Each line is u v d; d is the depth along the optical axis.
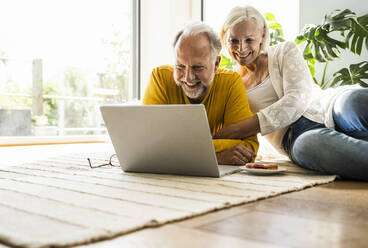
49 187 1.26
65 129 4.03
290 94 1.79
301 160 1.63
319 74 2.98
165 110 1.39
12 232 0.73
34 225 0.79
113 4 4.25
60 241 0.67
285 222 0.85
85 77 4.12
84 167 1.80
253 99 1.97
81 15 4.05
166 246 0.69
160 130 1.44
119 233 0.74
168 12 4.08
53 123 3.95
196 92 1.70
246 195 1.11
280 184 1.31
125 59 4.36
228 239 0.72
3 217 0.86
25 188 1.24
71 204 0.99
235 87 1.81
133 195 1.12
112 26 4.26
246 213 0.93
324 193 1.20
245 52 1.87
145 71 4.30
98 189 1.22
